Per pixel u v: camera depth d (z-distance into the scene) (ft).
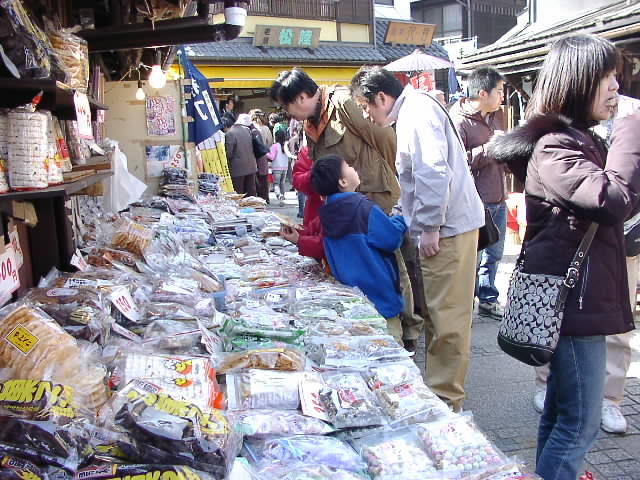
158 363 5.78
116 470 3.97
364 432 5.69
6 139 5.50
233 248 13.67
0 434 4.05
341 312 8.55
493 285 16.28
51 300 6.41
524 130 6.49
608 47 6.06
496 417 10.84
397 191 13.08
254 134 33.83
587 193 5.69
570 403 6.54
